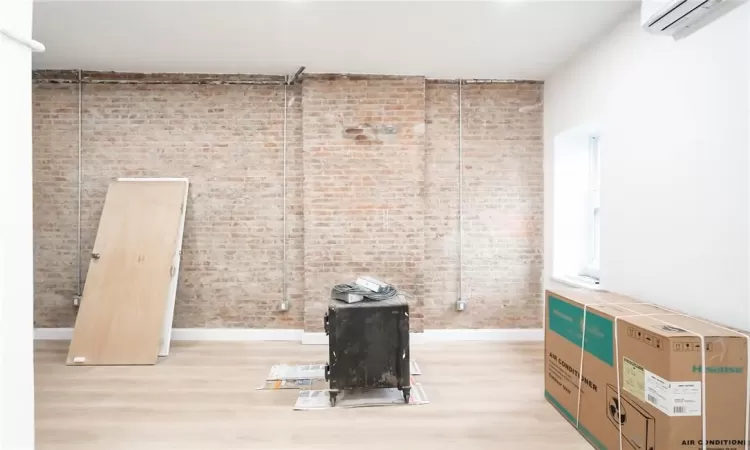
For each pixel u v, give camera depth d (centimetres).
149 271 426
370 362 309
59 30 356
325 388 341
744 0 213
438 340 471
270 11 322
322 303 454
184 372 375
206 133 462
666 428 194
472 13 323
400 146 454
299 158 465
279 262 467
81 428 276
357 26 346
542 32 354
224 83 459
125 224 438
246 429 276
